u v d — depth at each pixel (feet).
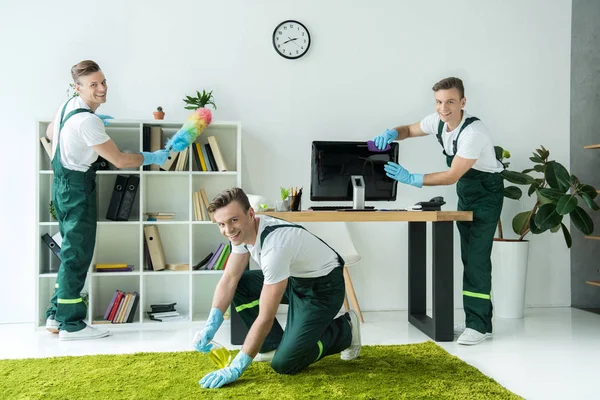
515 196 13.85
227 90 14.14
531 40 15.30
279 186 14.29
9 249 13.34
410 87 14.76
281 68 14.32
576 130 15.38
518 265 13.69
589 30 15.11
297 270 8.39
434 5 14.87
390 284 14.69
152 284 13.92
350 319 9.33
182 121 13.07
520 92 15.26
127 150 13.15
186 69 13.99
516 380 8.70
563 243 15.47
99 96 11.43
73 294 11.60
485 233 11.30
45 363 9.28
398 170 11.44
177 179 14.02
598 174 15.14
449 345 10.90
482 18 15.07
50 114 13.51
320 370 8.83
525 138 15.29
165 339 11.54
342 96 14.51
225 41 14.14
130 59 13.82
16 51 13.42
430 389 7.89
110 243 13.73
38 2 13.50
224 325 12.78
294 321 8.57
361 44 14.57
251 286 9.31
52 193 12.36
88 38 13.66
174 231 14.06
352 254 13.25
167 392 7.73
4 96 13.37
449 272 11.19
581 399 7.86
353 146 11.90
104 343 11.19
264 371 8.72
